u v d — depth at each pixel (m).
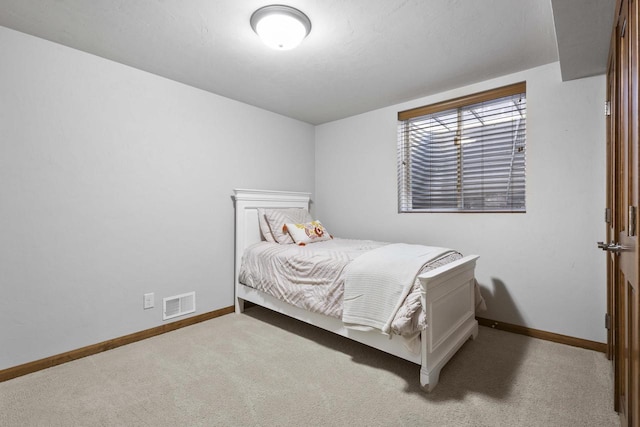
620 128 1.34
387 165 3.40
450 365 2.04
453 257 2.34
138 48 2.19
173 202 2.73
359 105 3.37
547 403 1.63
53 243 2.11
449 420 1.51
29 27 1.94
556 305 2.41
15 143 1.97
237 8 1.74
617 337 1.50
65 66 2.16
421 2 1.69
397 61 2.38
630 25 1.01
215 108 3.04
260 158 3.46
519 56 2.30
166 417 1.56
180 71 2.56
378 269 1.96
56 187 2.12
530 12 1.78
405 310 1.72
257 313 3.17
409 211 3.29
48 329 2.08
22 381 1.90
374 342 1.97
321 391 1.77
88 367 2.06
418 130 3.23
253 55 2.28
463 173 2.93
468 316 2.32
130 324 2.46
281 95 3.09
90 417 1.57
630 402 1.15
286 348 2.33
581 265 2.31
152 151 2.60
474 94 2.79
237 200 3.12
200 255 2.92
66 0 1.67
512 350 2.25
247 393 1.76
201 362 2.12
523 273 2.55
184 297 2.80
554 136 2.41
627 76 1.12
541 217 2.47
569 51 1.91
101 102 2.32
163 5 1.71
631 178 1.07
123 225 2.43
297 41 1.91
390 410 1.59
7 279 1.94
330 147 3.97
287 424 1.50
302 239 3.06
